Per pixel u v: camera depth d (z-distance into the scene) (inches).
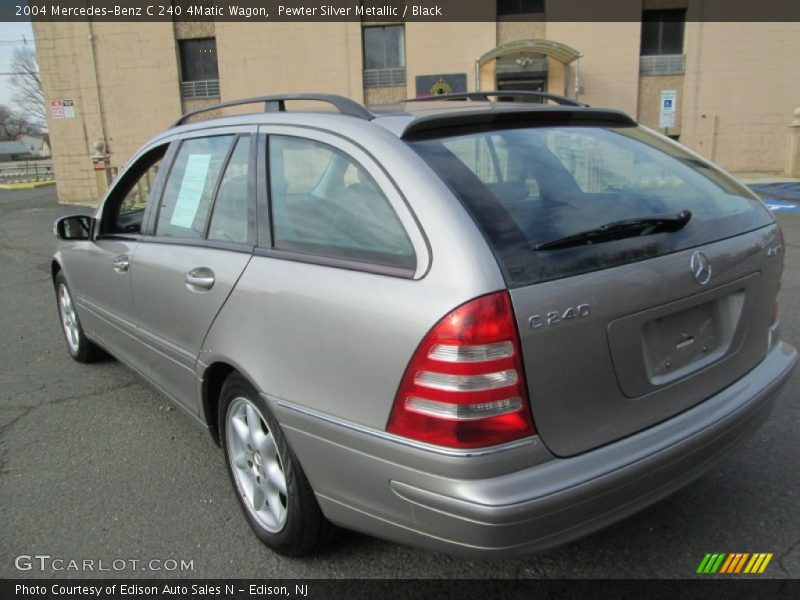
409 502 78.5
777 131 773.9
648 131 120.4
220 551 106.0
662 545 103.4
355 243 87.4
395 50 781.3
